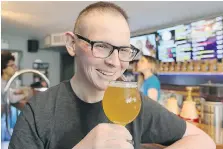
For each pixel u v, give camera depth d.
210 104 1.54
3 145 1.66
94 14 0.76
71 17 3.36
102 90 0.79
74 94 0.84
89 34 0.75
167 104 2.09
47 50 6.45
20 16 3.39
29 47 6.05
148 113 0.94
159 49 3.44
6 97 1.82
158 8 2.57
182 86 3.14
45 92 0.86
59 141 0.80
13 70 3.06
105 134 0.68
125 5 2.48
